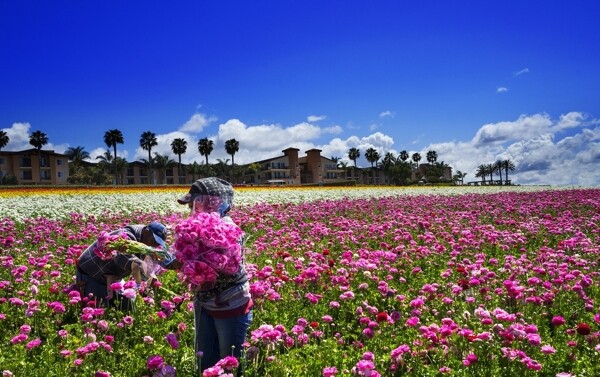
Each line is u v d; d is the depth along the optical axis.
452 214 16.91
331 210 18.69
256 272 6.88
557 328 5.52
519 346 4.72
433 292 6.24
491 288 6.89
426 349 4.65
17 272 6.94
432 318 5.81
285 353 4.77
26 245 11.18
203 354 4.39
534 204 20.53
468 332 4.56
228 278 4.21
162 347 4.76
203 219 3.87
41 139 102.38
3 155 98.50
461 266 7.79
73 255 8.73
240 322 4.30
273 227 14.55
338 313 6.11
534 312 5.93
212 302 4.23
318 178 137.75
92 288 6.09
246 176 142.25
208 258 3.75
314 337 5.12
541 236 11.88
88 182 109.31
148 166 123.38
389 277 7.39
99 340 4.97
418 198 27.50
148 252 4.75
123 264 5.80
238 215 16.33
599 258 8.82
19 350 4.71
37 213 18.69
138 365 4.52
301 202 25.20
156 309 6.06
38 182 101.88
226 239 3.80
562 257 8.41
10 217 16.98
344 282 6.73
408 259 8.58
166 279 7.71
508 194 31.06
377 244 10.94
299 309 6.20
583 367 4.52
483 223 14.87
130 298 5.47
